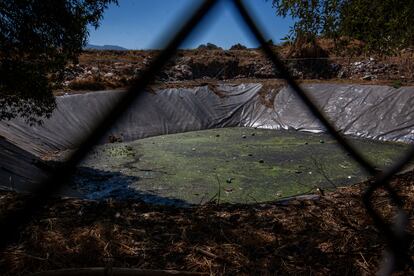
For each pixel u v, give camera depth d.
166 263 3.39
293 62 26.52
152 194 10.72
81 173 12.38
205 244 3.81
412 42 6.73
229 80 28.45
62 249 3.59
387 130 19.09
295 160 14.26
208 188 11.27
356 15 6.29
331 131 1.22
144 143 18.11
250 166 13.58
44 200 0.75
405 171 6.34
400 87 20.95
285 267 3.29
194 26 0.63
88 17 7.90
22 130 14.70
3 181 8.48
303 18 6.39
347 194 5.70
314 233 4.07
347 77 25.17
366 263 3.19
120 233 4.04
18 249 3.51
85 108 18.34
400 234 1.58
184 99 23.86
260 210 5.20
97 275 2.70
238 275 3.16
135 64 27.34
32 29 7.25
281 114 23.38
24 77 7.73
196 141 18.72
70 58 8.36
